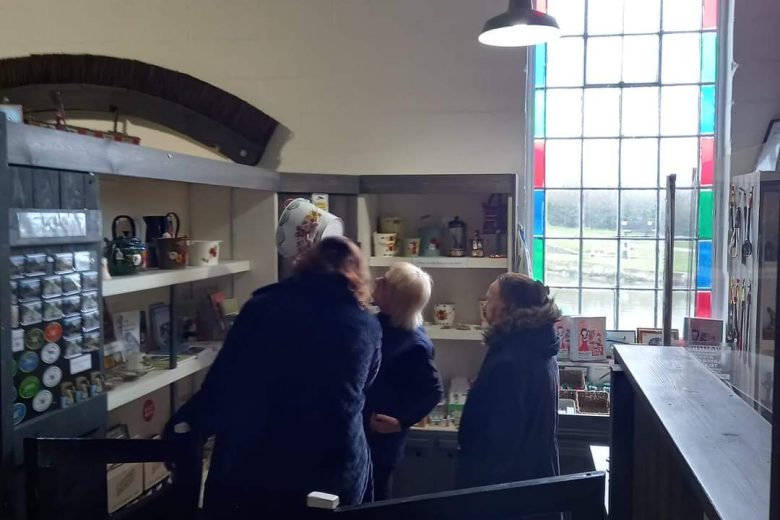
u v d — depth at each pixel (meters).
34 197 1.59
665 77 3.30
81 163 1.73
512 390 2.20
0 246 1.48
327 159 3.35
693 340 2.03
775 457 0.63
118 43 3.38
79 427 1.75
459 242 3.15
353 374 1.77
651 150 3.32
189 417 1.76
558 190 3.40
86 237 1.76
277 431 1.72
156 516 1.69
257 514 1.71
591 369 3.14
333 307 1.78
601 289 3.40
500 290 2.34
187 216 3.07
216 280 3.07
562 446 2.95
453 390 3.16
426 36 3.26
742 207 1.31
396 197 3.34
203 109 3.32
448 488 2.96
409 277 2.37
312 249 1.87
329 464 1.73
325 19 3.31
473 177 2.99
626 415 1.51
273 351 1.72
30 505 1.55
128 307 2.63
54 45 3.40
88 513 1.73
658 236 3.34
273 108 3.36
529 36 2.65
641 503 1.45
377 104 3.31
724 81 3.21
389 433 2.35
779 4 3.05
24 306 1.57
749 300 1.24
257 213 3.01
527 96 3.29
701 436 0.93
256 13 3.33
